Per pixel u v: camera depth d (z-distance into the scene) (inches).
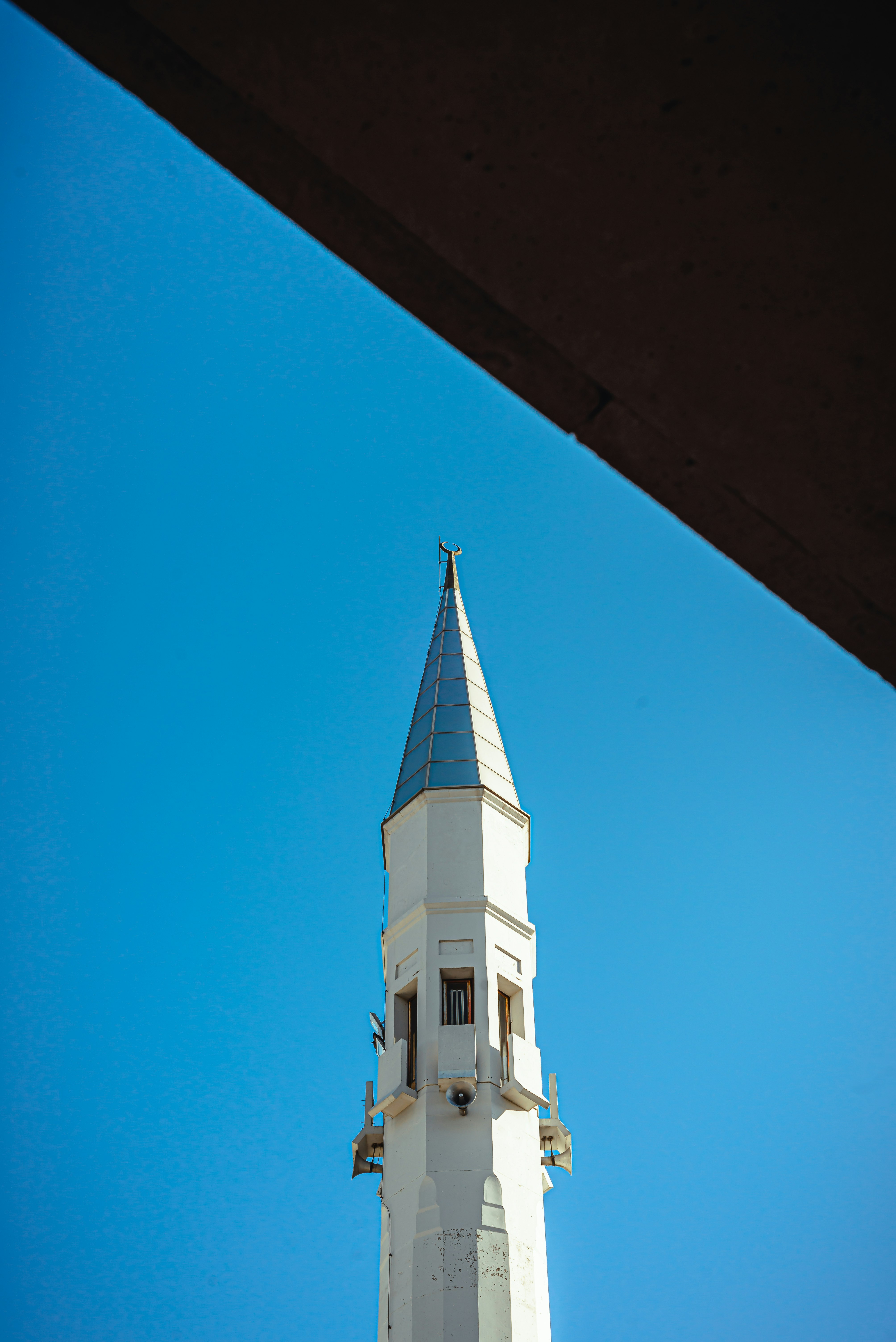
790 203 189.8
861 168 185.6
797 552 219.9
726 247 194.4
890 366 198.2
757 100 184.1
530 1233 946.1
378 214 202.2
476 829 1179.9
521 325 207.2
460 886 1135.6
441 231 199.5
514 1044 1041.5
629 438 214.8
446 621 1496.1
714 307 198.8
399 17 183.2
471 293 206.4
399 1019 1080.2
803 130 184.9
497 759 1285.7
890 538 212.7
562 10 180.5
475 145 191.6
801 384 202.4
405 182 196.4
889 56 180.1
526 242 198.1
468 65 185.5
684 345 202.7
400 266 206.1
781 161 187.2
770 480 212.5
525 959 1112.8
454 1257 909.8
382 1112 1019.3
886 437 203.8
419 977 1080.2
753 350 201.3
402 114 190.5
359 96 190.1
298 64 189.0
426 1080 1014.4
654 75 184.2
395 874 1194.6
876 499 210.1
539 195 194.2
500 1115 999.6
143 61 194.7
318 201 203.3
